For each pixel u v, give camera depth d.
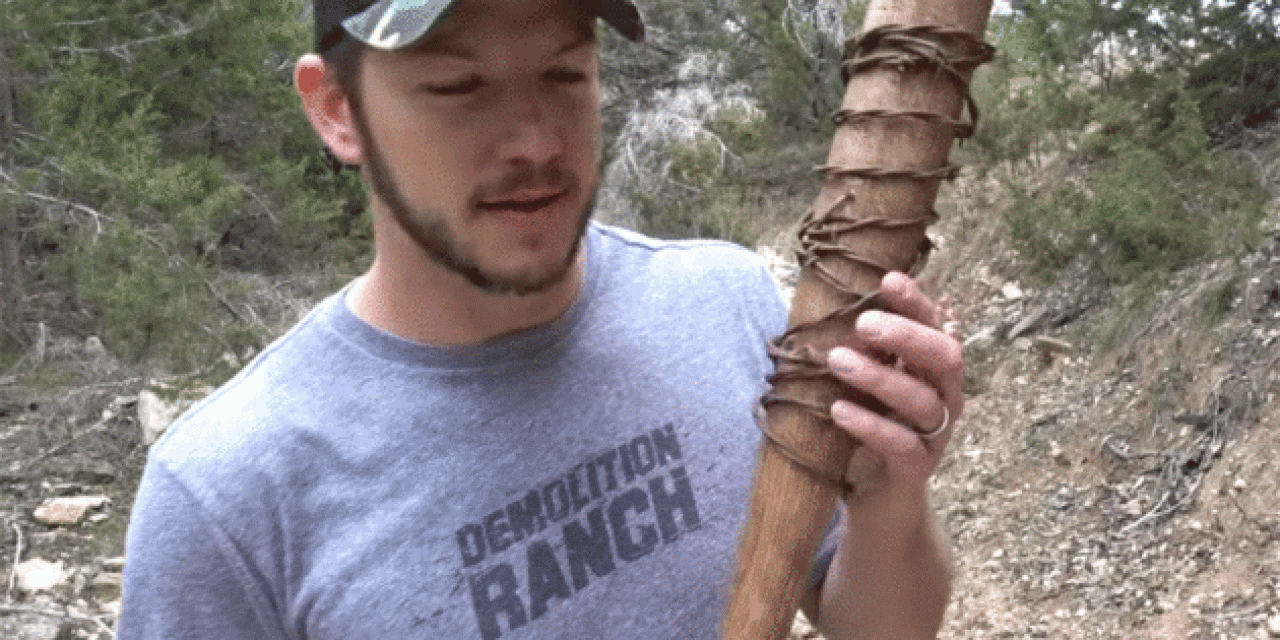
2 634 4.73
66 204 7.44
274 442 1.03
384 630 1.00
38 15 7.40
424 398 1.04
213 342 6.88
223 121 8.41
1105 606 4.46
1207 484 4.73
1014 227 7.02
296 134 8.20
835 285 0.83
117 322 6.61
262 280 7.70
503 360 1.05
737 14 13.58
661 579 1.05
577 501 1.04
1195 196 5.93
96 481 6.34
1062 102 7.05
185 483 1.02
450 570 1.01
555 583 1.03
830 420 0.85
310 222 7.95
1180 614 4.22
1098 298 6.50
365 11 0.83
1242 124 6.45
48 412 7.00
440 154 0.85
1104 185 5.95
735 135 12.19
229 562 1.02
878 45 0.83
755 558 0.86
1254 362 4.99
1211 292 5.46
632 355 1.10
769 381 0.88
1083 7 6.91
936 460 0.86
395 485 1.02
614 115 13.48
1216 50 6.62
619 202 12.05
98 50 7.76
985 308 7.28
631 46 13.45
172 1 7.95
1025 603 4.69
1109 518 4.95
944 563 1.11
